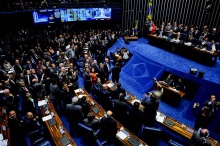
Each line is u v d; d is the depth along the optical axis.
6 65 9.98
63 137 5.22
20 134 5.67
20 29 14.29
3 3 13.75
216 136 6.54
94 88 8.00
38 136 5.61
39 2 15.60
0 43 12.88
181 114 7.64
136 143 5.03
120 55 11.91
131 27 16.61
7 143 5.07
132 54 11.70
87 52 12.23
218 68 9.33
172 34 11.33
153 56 10.91
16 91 8.22
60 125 5.71
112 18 16.44
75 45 12.41
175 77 8.99
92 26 17.66
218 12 12.12
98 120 5.48
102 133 5.18
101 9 15.80
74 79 8.73
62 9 14.73
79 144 6.07
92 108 6.52
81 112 5.64
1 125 5.82
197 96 7.88
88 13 15.59
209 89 7.76
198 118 5.99
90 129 5.09
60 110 7.61
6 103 6.55
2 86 7.77
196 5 12.98
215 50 9.48
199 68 9.31
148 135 5.54
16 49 12.70
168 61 10.14
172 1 13.98
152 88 9.23
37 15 14.14
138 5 15.50
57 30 15.78
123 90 6.97
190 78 8.41
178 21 14.30
